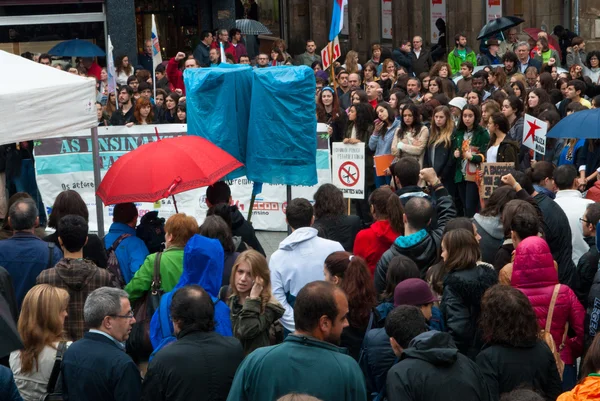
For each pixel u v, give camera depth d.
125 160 13.05
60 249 11.67
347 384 7.20
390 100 23.11
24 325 9.02
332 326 7.36
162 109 24.08
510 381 8.41
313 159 15.93
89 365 8.35
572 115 15.69
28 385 9.02
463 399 7.54
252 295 9.06
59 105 13.83
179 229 10.94
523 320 8.46
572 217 13.57
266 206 21.88
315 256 11.15
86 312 8.56
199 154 13.18
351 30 44.31
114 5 31.70
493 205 12.53
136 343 10.54
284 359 7.25
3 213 22.33
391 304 9.51
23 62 14.51
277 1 42.06
